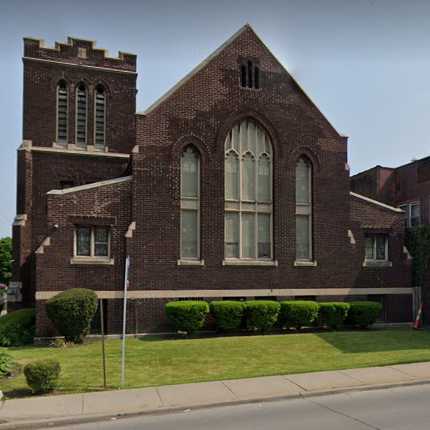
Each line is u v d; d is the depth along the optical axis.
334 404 10.11
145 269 19.97
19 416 9.27
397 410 9.59
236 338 18.75
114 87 27.23
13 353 16.22
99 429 8.71
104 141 26.78
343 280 22.84
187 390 11.09
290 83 23.05
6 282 72.62
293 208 22.50
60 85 26.34
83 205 19.55
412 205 27.98
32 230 24.39
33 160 24.98
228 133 21.98
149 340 18.50
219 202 21.39
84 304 17.77
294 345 17.19
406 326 23.25
